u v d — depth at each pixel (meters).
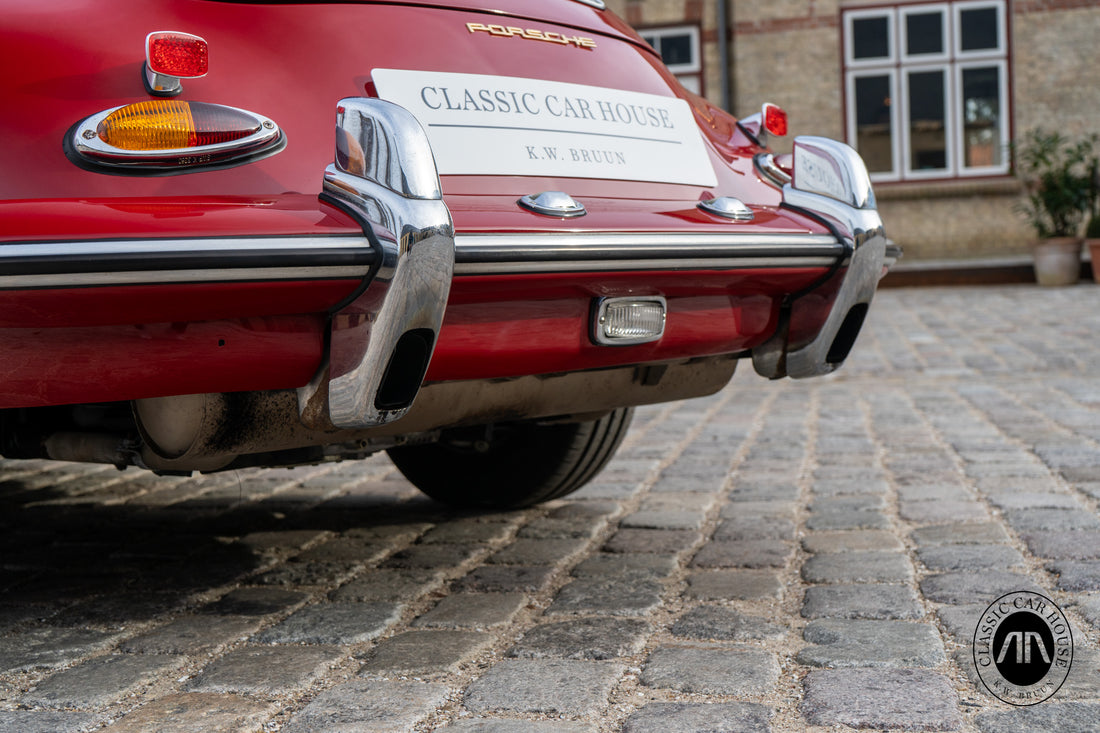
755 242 2.19
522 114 2.15
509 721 1.69
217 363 1.71
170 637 2.15
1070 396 5.25
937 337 8.22
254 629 2.20
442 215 1.71
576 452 3.12
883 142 14.50
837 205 2.38
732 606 2.27
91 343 1.62
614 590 2.42
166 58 1.77
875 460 3.91
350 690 1.84
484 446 3.03
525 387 2.26
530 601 2.37
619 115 2.34
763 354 2.52
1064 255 12.70
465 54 2.15
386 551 2.86
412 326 1.73
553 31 2.35
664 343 2.23
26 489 3.84
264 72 1.90
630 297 2.11
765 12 14.42
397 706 1.75
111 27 1.82
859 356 7.29
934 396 5.50
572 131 2.22
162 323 1.64
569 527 3.07
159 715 1.74
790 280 2.32
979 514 2.99
